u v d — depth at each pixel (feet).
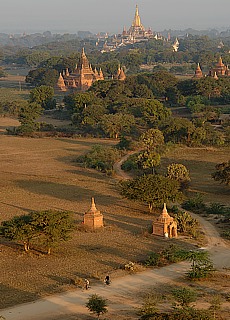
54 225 243.40
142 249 250.16
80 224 289.33
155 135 485.56
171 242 260.62
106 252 245.65
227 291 197.57
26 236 242.58
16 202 339.57
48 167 448.65
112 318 173.37
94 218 285.23
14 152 514.27
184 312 163.84
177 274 215.72
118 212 319.68
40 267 225.97
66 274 216.54
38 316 176.24
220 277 212.84
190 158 474.08
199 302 185.47
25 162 468.75
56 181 400.26
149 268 222.89
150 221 301.63
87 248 252.01
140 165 429.38
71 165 457.27
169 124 536.01
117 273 216.54
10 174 421.59
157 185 315.78
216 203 330.13
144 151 458.09
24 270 222.48
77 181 400.06
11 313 178.60
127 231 281.13
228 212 310.65
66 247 253.24
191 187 380.78
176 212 313.53
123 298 190.80
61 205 332.80
